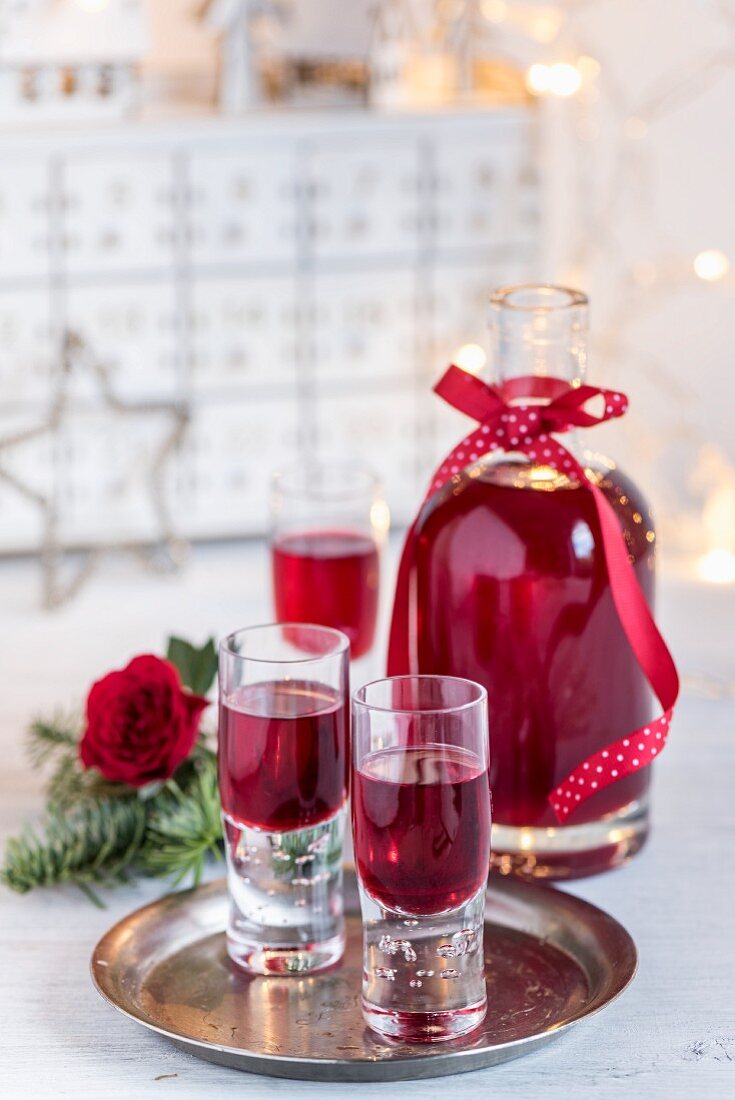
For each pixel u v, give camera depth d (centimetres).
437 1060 81
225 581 133
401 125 142
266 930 88
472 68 152
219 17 147
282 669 87
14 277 138
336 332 146
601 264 172
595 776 91
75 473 141
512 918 90
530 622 91
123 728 94
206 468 145
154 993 87
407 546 95
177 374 143
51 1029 85
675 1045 84
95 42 139
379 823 82
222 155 140
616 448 177
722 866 95
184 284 142
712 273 151
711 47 167
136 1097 81
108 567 136
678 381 178
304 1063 81
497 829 94
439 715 82
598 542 91
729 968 88
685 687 112
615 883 94
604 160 168
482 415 93
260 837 87
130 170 138
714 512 146
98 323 141
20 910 93
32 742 102
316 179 142
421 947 83
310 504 107
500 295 93
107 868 95
